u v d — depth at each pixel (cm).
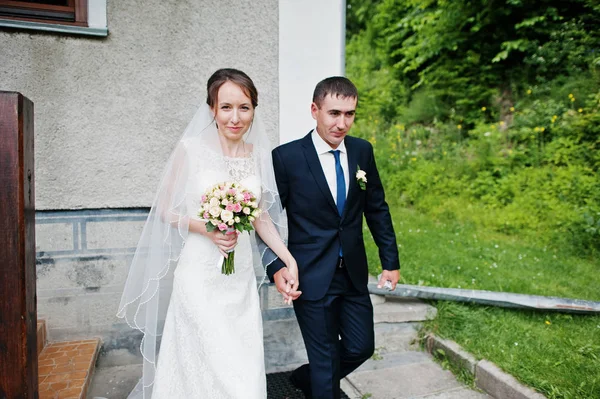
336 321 227
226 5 302
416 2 936
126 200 298
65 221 292
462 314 340
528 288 382
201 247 204
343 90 204
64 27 276
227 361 189
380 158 807
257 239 226
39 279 291
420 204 688
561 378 261
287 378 304
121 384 282
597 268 440
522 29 770
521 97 761
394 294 358
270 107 317
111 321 302
